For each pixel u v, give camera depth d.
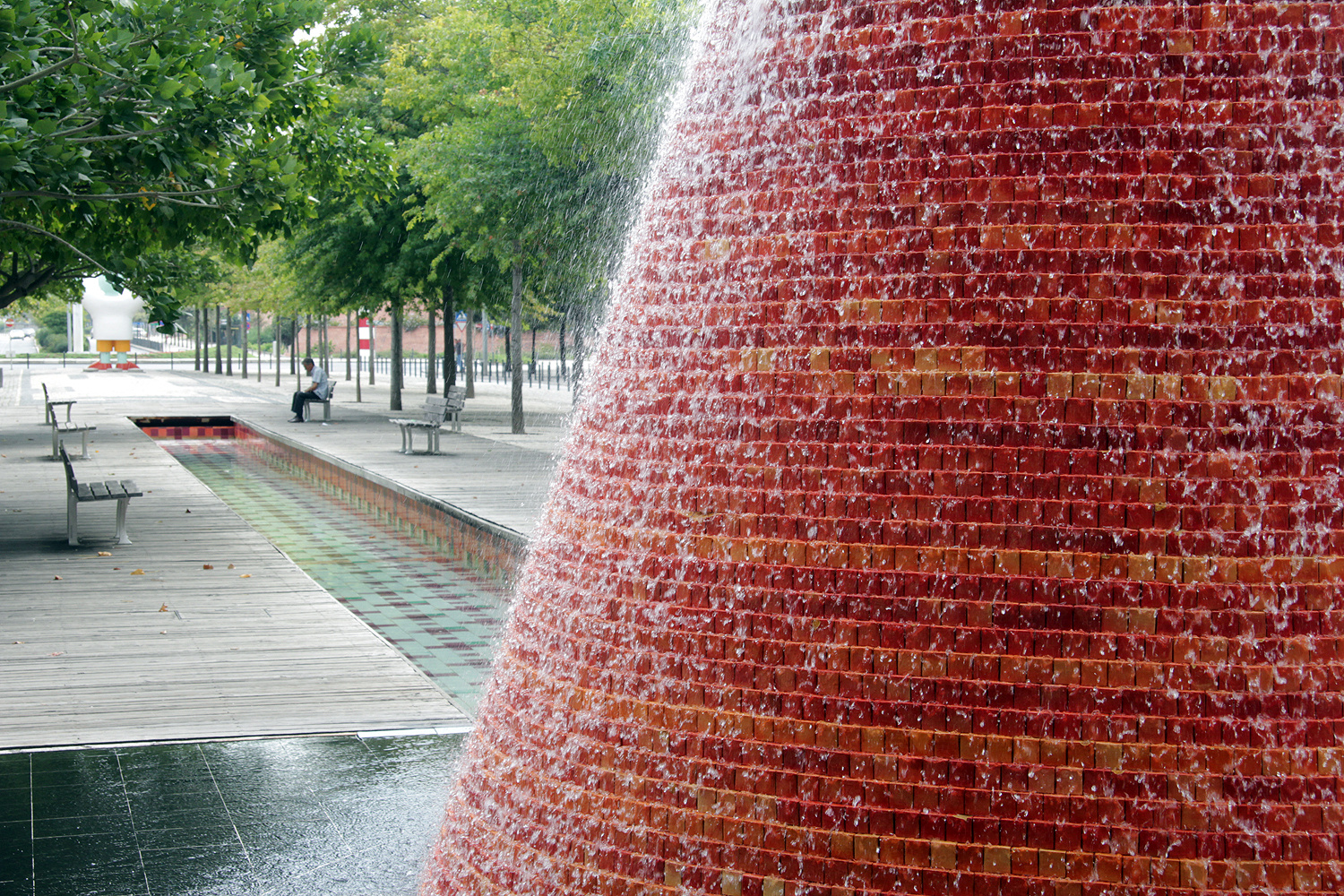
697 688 3.81
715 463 3.91
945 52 3.68
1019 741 3.43
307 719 7.46
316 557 14.40
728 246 4.04
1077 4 3.56
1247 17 3.53
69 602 10.62
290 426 29.50
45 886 5.15
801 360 3.80
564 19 18.75
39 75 10.36
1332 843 3.38
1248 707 3.40
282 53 14.07
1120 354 3.49
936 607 3.53
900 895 3.47
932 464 3.58
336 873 5.29
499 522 14.36
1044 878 3.39
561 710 4.14
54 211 13.93
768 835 3.63
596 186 20.62
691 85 4.38
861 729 3.55
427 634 10.67
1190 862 3.35
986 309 3.57
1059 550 3.47
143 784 6.34
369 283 31.80
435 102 26.56
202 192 12.54
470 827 4.38
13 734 7.10
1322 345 3.50
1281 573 3.44
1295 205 3.51
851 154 3.80
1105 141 3.54
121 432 28.02
